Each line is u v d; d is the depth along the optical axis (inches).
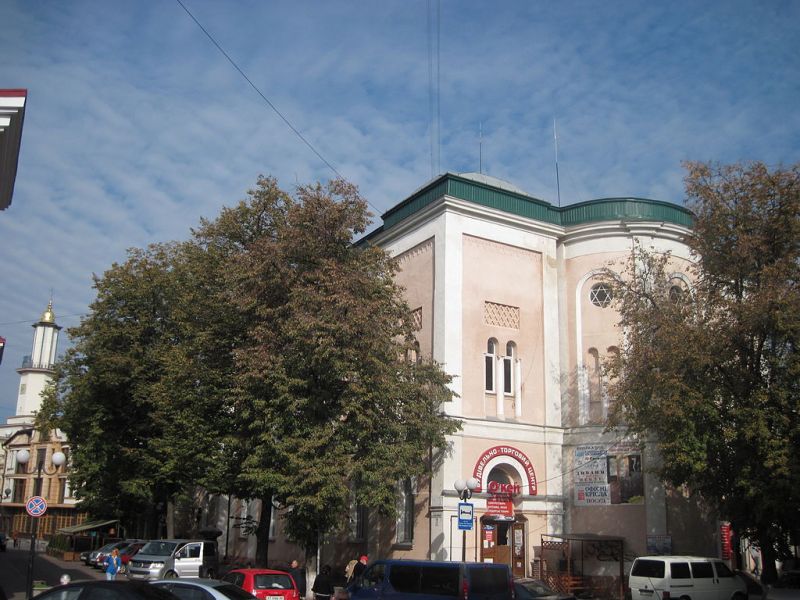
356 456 998.4
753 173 981.8
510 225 1282.0
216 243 1243.2
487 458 1163.9
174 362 1288.1
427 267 1251.8
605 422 1148.5
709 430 922.7
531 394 1242.6
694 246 1025.5
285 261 1056.2
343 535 1327.5
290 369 1005.2
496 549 1128.8
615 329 1240.8
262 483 1003.3
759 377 932.0
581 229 1299.2
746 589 939.3
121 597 494.3
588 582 1126.4
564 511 1210.6
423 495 1148.5
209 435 1164.5
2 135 717.9
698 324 959.6
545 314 1282.0
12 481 3358.8
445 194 1227.2
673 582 884.6
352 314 972.6
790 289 902.4
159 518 1863.9
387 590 749.9
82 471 1584.6
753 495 885.8
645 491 1131.3
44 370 3737.7
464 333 1197.7
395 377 1027.3
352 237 1079.0
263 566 1103.6
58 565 1713.8
